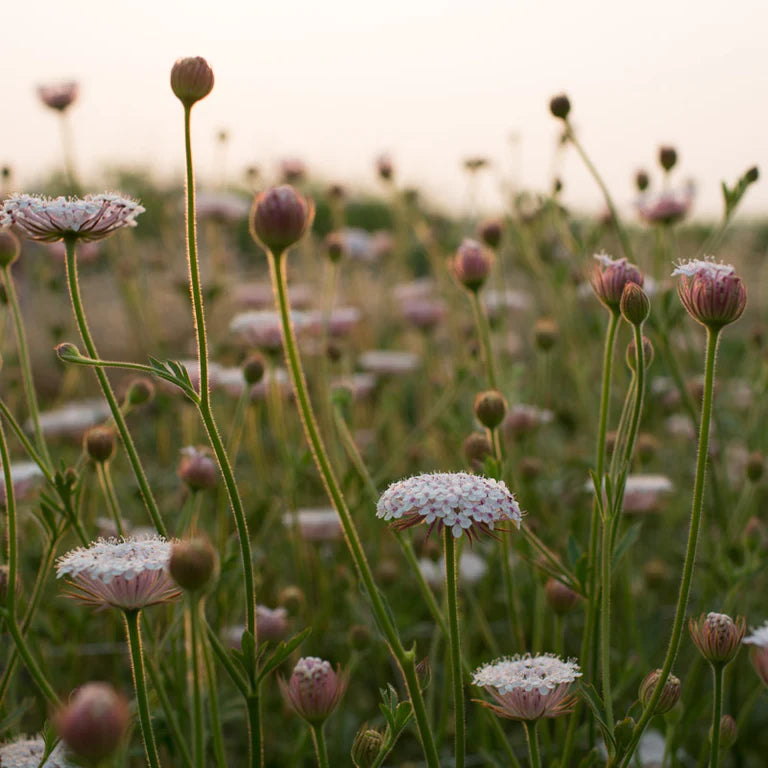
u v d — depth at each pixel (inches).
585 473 43.3
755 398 46.1
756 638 25.1
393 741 25.5
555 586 29.7
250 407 43.2
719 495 36.7
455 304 60.1
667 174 41.4
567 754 28.8
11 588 26.9
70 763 26.3
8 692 31.6
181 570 23.8
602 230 48.1
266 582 39.3
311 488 47.3
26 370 31.1
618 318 28.5
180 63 25.9
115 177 73.4
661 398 47.0
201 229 77.7
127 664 38.9
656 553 47.4
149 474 48.9
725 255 82.7
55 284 58.9
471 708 35.4
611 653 34.6
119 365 25.4
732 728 28.4
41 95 48.0
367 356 57.4
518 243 53.3
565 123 36.7
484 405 29.7
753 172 34.9
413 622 38.7
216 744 26.7
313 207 25.4
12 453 49.7
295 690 25.4
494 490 26.0
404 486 26.1
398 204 61.7
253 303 58.8
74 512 28.3
